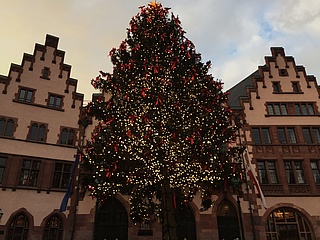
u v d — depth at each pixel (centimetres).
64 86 2661
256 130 2727
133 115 1997
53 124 2498
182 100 2064
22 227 2148
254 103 2814
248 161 2433
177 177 1983
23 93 2494
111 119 2031
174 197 1969
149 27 2300
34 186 2280
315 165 2617
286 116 2772
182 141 1952
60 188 2350
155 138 1944
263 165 2589
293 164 2589
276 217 2427
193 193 2134
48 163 2370
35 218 2188
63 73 2702
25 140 2350
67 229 2241
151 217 2303
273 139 2667
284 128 2736
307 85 2912
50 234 2206
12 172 2231
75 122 2586
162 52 2145
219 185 2059
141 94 2023
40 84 2570
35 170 2331
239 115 2744
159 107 1986
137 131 1973
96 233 2291
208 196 2092
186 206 2236
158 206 2094
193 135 1920
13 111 2394
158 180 1981
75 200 2325
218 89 2275
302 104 2850
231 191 2456
